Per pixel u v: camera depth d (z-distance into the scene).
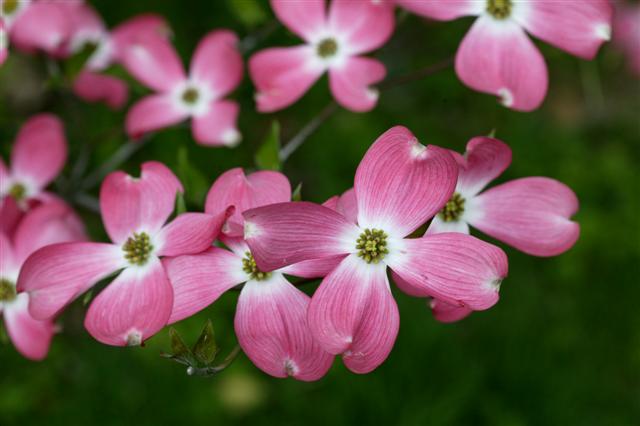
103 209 0.62
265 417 0.85
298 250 0.58
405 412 0.83
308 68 0.68
